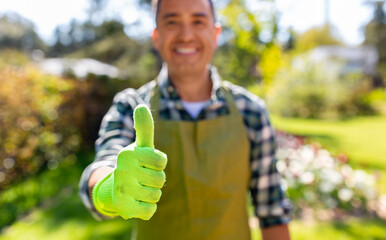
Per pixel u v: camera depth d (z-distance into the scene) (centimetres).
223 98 158
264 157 162
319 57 3769
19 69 545
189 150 145
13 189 493
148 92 158
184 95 160
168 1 150
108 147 130
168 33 151
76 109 764
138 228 155
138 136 73
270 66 836
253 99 164
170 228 147
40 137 563
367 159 810
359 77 2752
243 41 814
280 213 163
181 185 144
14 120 483
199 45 153
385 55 3931
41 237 365
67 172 638
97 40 2869
